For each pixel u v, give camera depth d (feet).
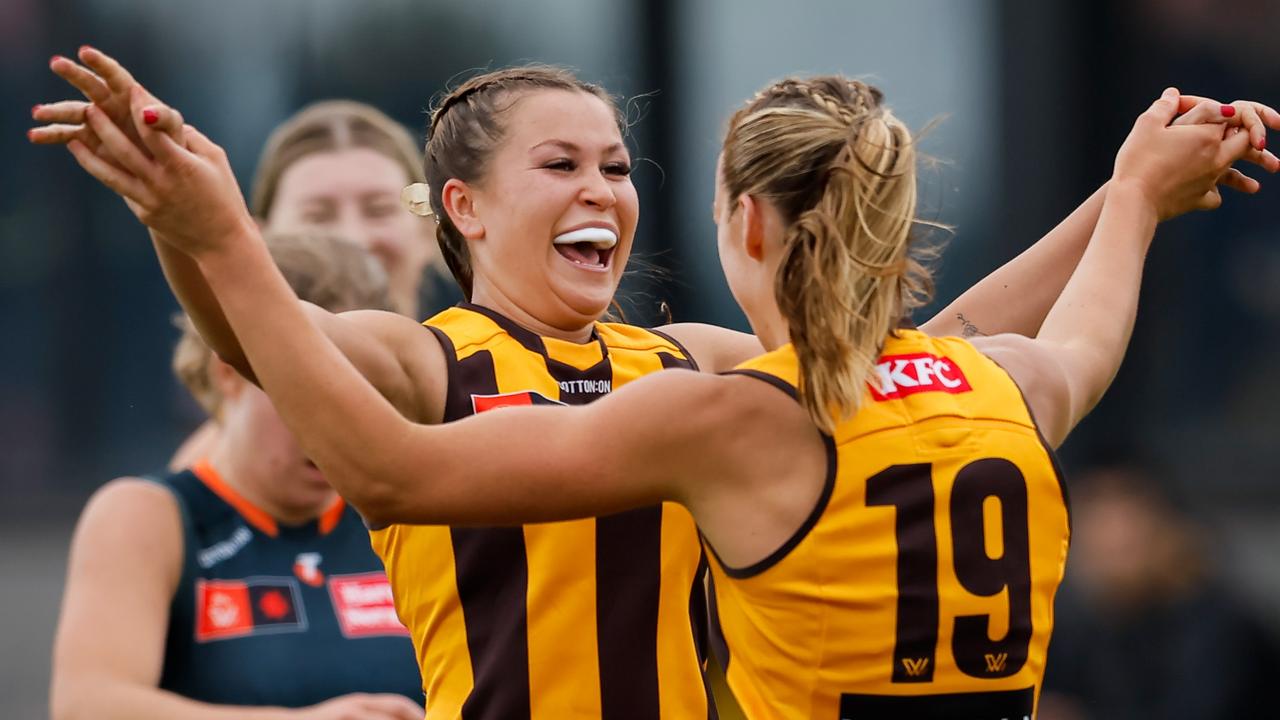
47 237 95.76
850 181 24.32
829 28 90.07
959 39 90.02
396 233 51.52
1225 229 93.35
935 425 24.45
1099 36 89.76
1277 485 91.09
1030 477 24.94
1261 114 29.01
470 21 90.84
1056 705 58.90
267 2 91.50
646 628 27.84
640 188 88.99
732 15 90.02
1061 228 30.83
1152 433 92.48
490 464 22.99
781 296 24.06
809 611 23.91
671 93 89.66
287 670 36.35
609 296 29.37
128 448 95.55
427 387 27.20
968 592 24.16
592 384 28.89
